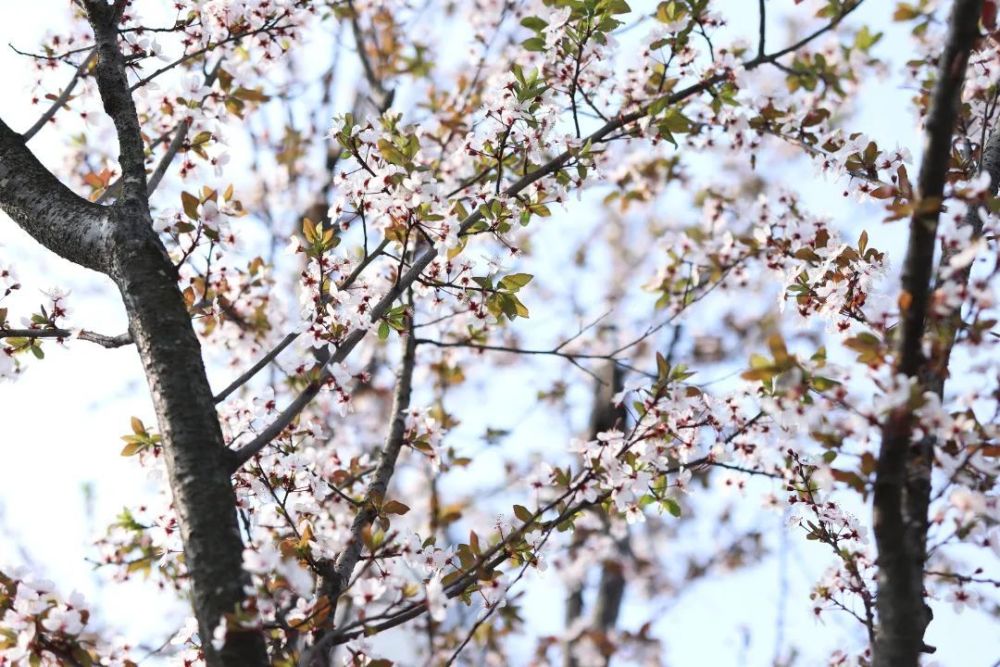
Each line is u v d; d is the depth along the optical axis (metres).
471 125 12.77
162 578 9.58
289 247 8.52
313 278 8.54
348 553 8.16
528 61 14.28
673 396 8.34
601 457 8.27
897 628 5.93
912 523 6.07
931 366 5.84
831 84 12.30
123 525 9.50
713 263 13.16
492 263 8.77
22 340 8.38
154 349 6.71
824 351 7.13
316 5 12.34
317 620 6.86
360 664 7.67
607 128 10.17
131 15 10.09
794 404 6.21
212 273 9.91
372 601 8.00
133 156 7.75
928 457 6.20
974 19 5.66
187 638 7.66
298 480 8.84
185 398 6.56
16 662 6.71
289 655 6.56
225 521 6.21
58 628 6.73
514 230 9.19
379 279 10.20
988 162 8.67
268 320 12.63
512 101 9.04
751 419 8.40
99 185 10.98
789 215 11.00
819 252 9.02
